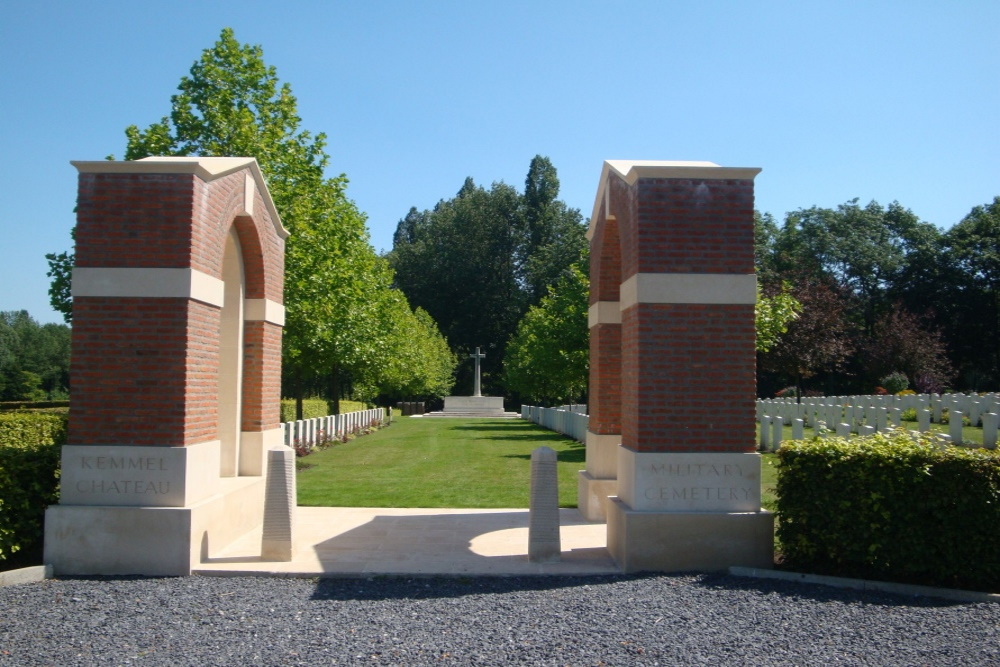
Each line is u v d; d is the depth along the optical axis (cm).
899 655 545
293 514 843
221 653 544
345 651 548
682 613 637
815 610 648
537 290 6919
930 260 4938
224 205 890
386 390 4966
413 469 1845
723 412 808
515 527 1043
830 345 3081
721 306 814
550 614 635
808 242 5569
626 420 881
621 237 931
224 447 1027
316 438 2478
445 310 7262
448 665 521
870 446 766
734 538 787
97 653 544
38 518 816
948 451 736
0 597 685
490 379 7169
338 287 2009
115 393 788
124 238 795
